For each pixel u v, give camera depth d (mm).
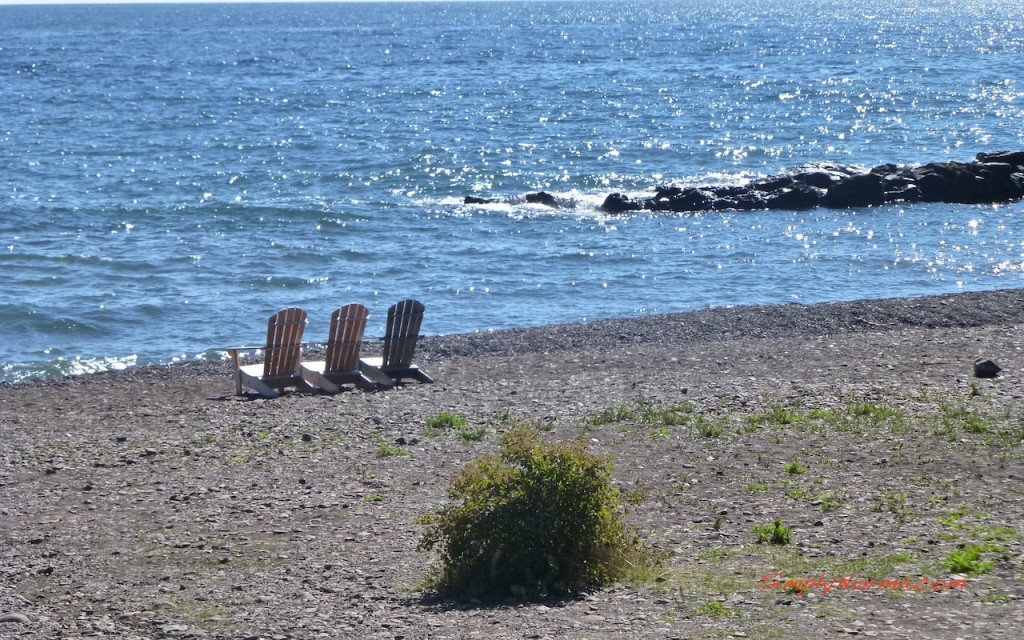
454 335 22625
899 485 10695
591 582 8211
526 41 170875
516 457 8508
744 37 168625
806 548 8930
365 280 29531
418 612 7875
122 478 12414
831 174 42219
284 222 37531
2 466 13086
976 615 7051
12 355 22938
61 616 8188
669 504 10547
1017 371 16062
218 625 7836
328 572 8977
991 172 40906
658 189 41344
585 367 18797
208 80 106000
